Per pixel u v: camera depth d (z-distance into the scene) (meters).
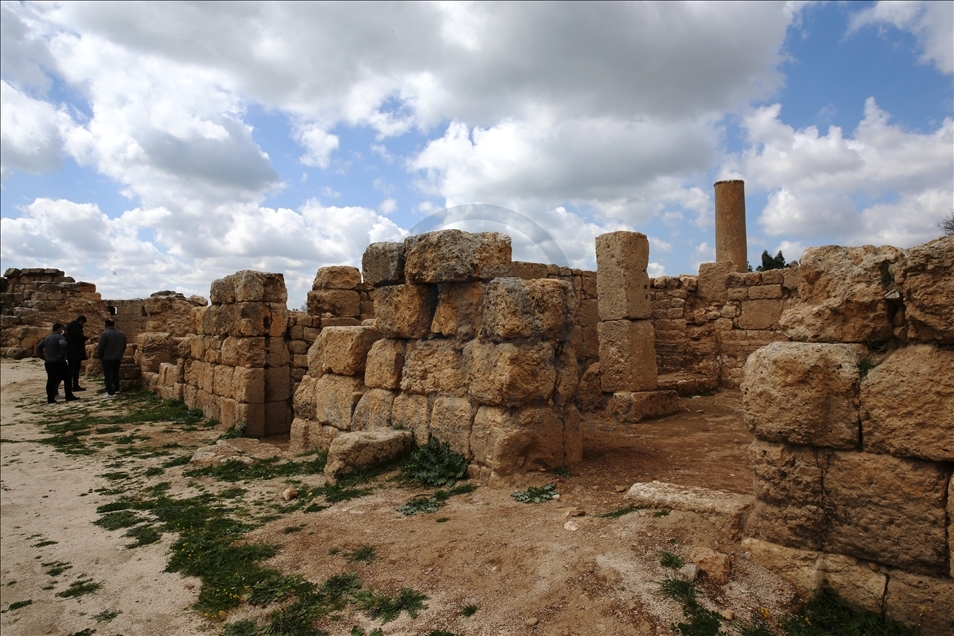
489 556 4.58
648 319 11.60
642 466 7.12
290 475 7.99
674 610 3.63
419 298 7.67
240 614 4.32
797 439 3.89
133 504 7.16
